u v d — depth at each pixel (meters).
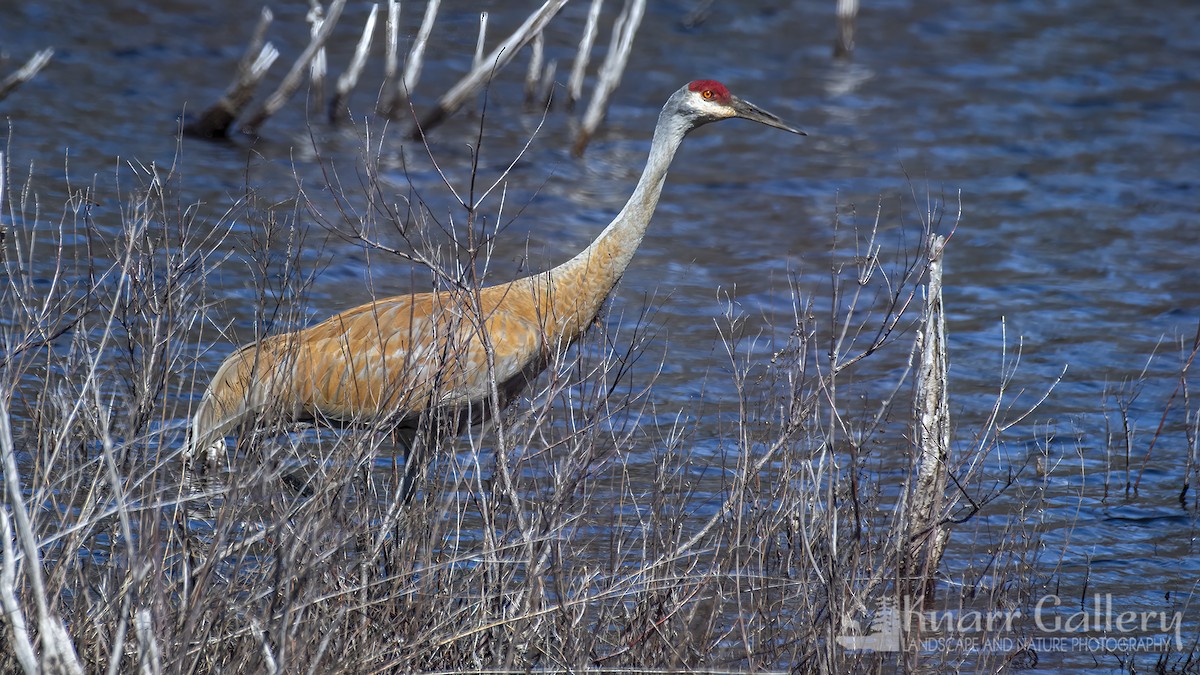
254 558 11.02
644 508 13.23
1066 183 31.78
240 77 30.52
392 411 11.26
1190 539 15.04
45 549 10.22
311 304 19.56
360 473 11.55
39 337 11.61
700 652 10.86
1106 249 26.95
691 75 40.56
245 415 10.98
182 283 14.59
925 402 13.65
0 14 39.34
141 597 9.58
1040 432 17.86
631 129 35.12
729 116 15.32
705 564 12.13
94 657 9.64
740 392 12.43
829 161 33.09
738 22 47.53
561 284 14.41
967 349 21.11
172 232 18.66
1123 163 33.72
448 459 12.26
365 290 20.75
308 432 14.66
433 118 32.34
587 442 12.11
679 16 47.56
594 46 42.34
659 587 10.95
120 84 34.22
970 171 32.62
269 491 10.48
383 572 10.86
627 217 14.84
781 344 20.30
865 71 42.38
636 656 10.77
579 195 28.95
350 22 42.31
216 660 9.57
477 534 12.57
